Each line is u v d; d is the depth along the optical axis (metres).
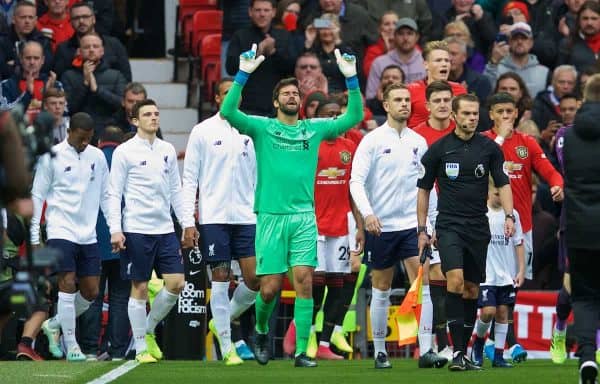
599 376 26.27
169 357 36.19
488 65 48.03
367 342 38.22
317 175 36.44
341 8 48.16
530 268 34.38
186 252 36.25
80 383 26.62
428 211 31.88
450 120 32.91
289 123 30.16
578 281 23.81
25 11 44.44
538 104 44.78
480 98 45.22
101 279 36.16
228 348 32.53
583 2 50.28
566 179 23.86
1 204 18.28
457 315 29.00
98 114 43.50
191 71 49.66
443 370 29.81
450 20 50.91
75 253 34.12
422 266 29.78
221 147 32.81
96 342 36.16
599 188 23.53
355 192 31.00
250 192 33.25
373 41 47.97
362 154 31.31
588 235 23.44
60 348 36.16
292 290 37.72
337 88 45.69
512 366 32.25
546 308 37.91
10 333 36.06
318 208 36.56
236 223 32.97
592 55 48.41
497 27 51.19
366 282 38.16
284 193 29.91
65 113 41.06
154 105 33.06
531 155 34.12
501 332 32.44
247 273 33.16
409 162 31.55
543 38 49.00
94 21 47.44
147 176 32.91
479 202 28.98
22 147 18.16
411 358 36.94
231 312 33.78
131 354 36.72
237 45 45.50
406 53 45.94
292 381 26.88
